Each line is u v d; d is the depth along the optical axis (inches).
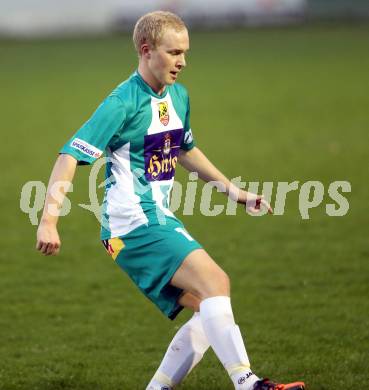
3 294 967.6
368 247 1119.6
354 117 2311.8
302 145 1930.4
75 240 1218.6
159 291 581.3
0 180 1660.9
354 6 6136.8
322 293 937.5
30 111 2719.0
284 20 6205.7
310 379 688.4
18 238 1235.9
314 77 3299.7
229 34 5767.7
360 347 761.6
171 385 601.6
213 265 567.2
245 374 545.0
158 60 579.8
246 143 1999.3
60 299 948.0
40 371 725.3
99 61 4252.0
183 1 6220.5
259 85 3159.5
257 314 873.5
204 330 558.9
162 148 605.0
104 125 569.6
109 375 714.2
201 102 2800.2
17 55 4800.7
